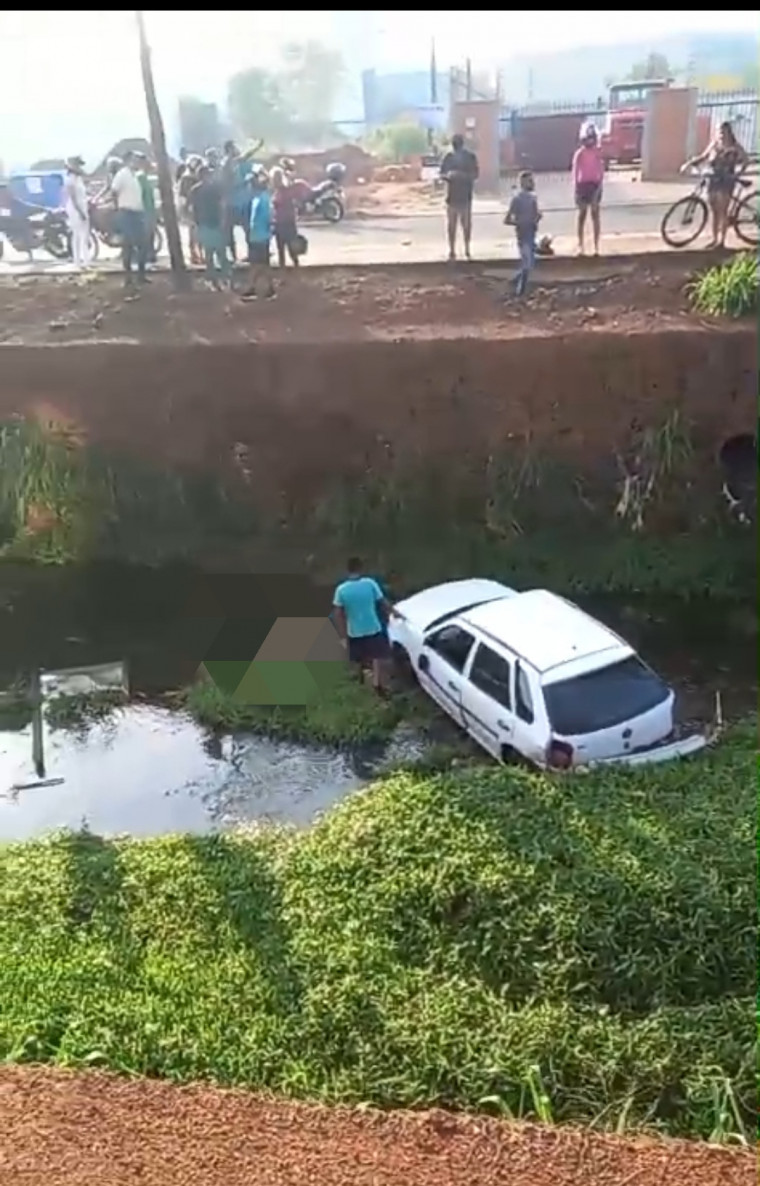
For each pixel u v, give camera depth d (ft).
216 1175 17.88
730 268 51.67
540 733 34.45
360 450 51.29
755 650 43.78
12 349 52.24
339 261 59.82
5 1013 24.85
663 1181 17.93
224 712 40.93
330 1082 22.81
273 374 51.31
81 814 36.58
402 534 50.60
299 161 73.00
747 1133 21.17
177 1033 24.06
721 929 25.43
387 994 24.79
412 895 27.14
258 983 25.41
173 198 57.41
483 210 68.95
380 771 37.63
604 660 35.40
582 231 56.80
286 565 50.57
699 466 49.08
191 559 51.42
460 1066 22.89
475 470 50.44
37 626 48.29
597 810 30.07
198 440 52.06
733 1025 23.50
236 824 35.35
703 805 30.37
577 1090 22.43
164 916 27.99
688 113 67.82
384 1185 17.72
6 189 62.80
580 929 25.55
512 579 48.11
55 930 27.81
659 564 47.93
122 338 52.90
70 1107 19.74
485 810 30.07
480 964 25.52
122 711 42.39
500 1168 18.19
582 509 49.65
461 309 53.52
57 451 52.06
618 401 49.52
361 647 41.55
